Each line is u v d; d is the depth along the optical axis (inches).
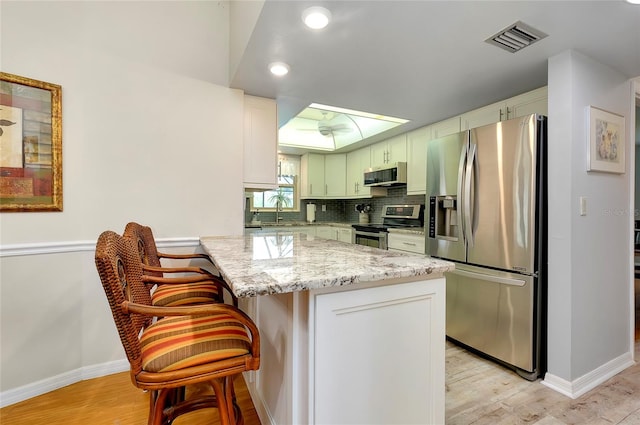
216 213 95.8
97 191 79.9
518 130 80.9
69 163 76.2
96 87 79.4
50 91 73.1
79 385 76.8
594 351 79.6
